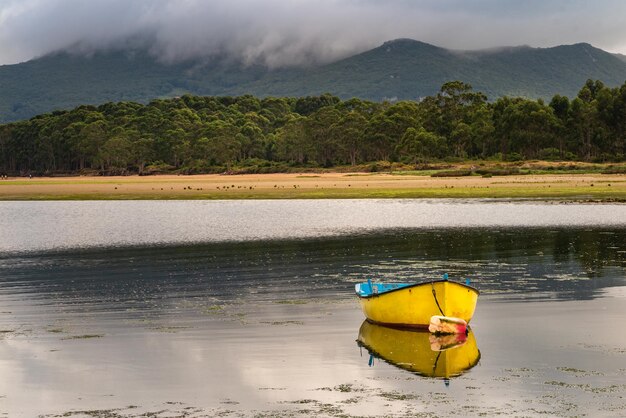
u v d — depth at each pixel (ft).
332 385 55.42
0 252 147.84
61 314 83.66
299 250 143.95
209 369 60.18
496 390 53.47
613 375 56.75
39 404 51.93
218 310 84.89
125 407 51.08
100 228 197.77
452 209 248.73
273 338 70.69
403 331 73.61
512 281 103.50
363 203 286.87
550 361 61.00
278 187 399.03
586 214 220.84
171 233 181.68
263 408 50.42
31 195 362.94
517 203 270.67
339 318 79.77
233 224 204.85
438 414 48.67
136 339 70.90
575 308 83.35
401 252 138.72
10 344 69.41
